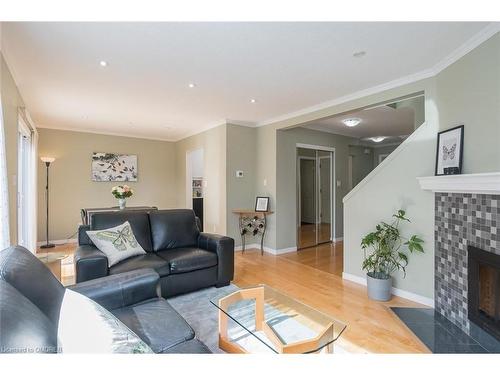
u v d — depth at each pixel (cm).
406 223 279
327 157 562
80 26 191
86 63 250
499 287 190
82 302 111
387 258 280
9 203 243
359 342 201
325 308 258
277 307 199
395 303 268
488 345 193
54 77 283
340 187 580
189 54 233
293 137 493
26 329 79
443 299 241
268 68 261
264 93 332
